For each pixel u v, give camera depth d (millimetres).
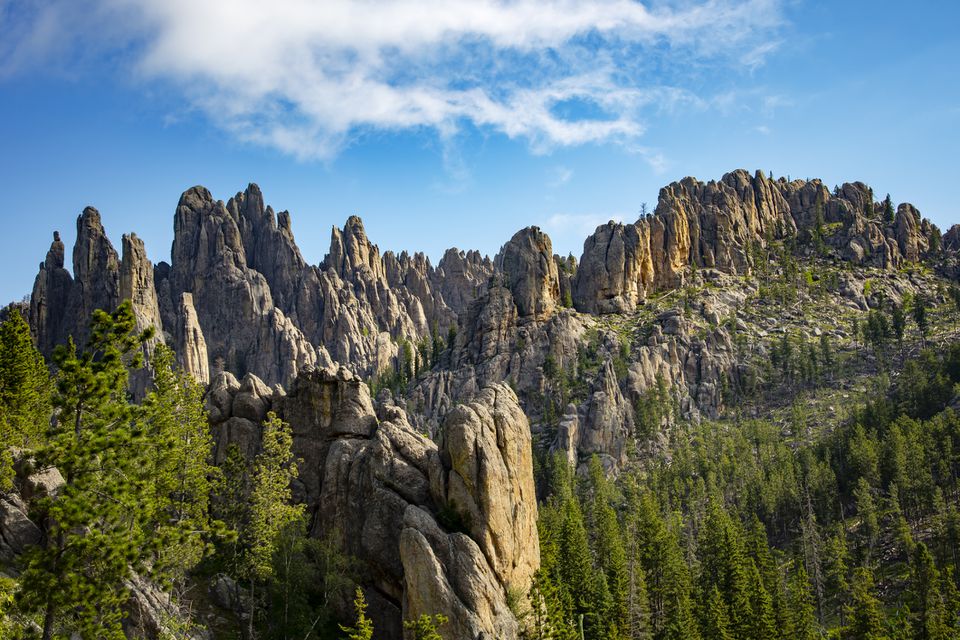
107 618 57125
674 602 121250
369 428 102750
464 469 87688
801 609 115688
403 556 81250
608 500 182500
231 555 88750
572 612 106875
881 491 166875
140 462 60625
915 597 125688
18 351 89312
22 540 66438
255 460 95938
